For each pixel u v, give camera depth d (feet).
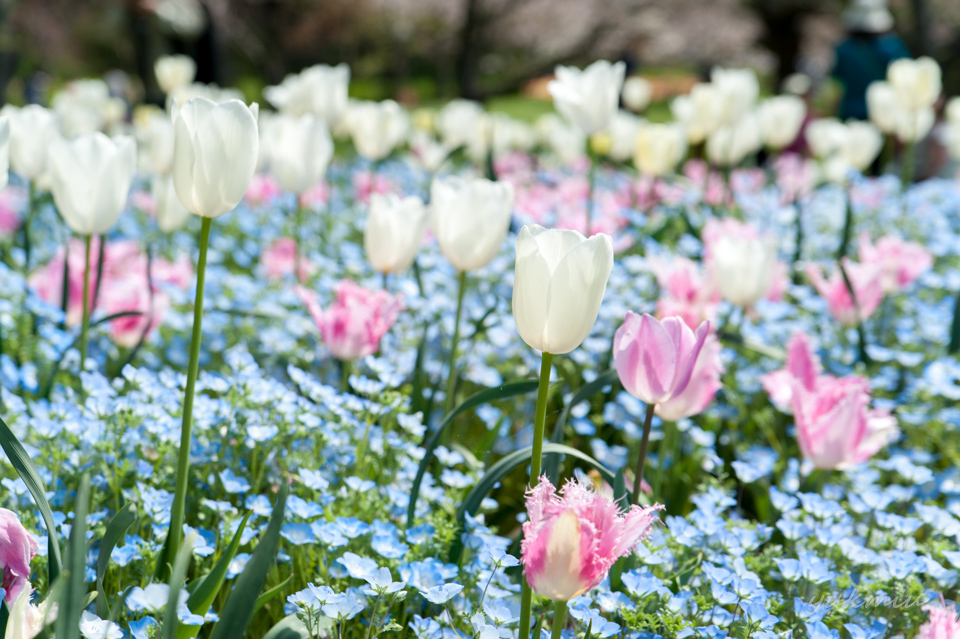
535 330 4.74
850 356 12.35
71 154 7.18
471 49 59.88
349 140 30.55
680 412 7.19
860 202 21.12
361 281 13.14
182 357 10.77
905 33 54.49
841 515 7.34
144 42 31.48
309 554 6.57
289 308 12.44
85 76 75.82
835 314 11.34
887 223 19.33
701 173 25.82
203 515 6.75
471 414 10.32
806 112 31.89
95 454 7.20
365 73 89.15
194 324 5.64
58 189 7.34
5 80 44.57
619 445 10.25
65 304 10.07
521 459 6.27
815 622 5.82
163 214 12.34
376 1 75.31
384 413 8.36
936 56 53.47
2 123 5.43
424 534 6.47
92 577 5.90
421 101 82.84
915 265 12.60
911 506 8.90
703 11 75.82
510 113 75.41
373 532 6.45
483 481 6.28
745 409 10.82
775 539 7.90
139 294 9.72
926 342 12.85
